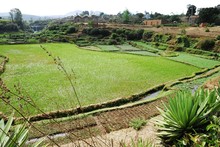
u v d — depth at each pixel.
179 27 73.62
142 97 19.72
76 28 81.12
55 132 11.01
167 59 39.91
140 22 106.62
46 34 80.62
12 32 99.25
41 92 20.64
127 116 14.42
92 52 49.09
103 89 21.70
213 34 53.91
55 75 27.23
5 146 3.25
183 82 23.28
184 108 5.11
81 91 20.98
